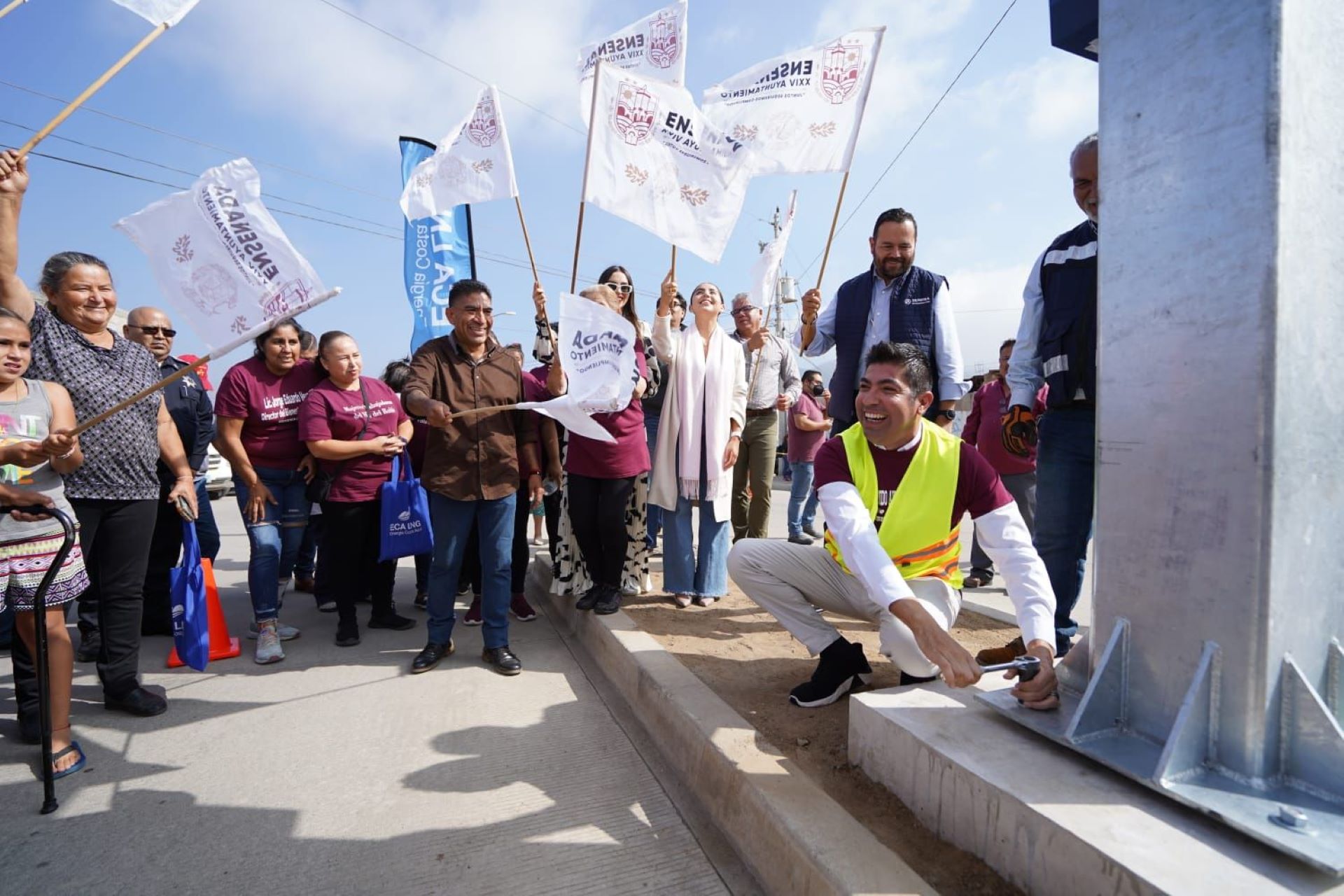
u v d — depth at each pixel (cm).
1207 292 144
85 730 278
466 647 381
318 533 518
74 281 276
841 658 258
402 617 432
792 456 684
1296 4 133
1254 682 140
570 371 318
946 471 231
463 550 353
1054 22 249
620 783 235
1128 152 160
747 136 347
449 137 365
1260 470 136
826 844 163
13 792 229
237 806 221
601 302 360
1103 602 170
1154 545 157
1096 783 156
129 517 288
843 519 221
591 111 340
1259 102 133
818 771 208
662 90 321
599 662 350
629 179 322
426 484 340
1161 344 154
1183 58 147
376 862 193
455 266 673
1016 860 151
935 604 236
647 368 378
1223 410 142
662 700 262
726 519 407
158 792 230
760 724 243
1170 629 155
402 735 271
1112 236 164
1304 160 135
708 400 390
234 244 237
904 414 225
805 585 259
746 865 190
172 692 319
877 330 341
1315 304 138
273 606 369
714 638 347
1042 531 283
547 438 422
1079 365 265
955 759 169
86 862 193
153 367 304
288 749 260
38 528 241
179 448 335
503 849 199
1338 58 140
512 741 266
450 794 228
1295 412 137
